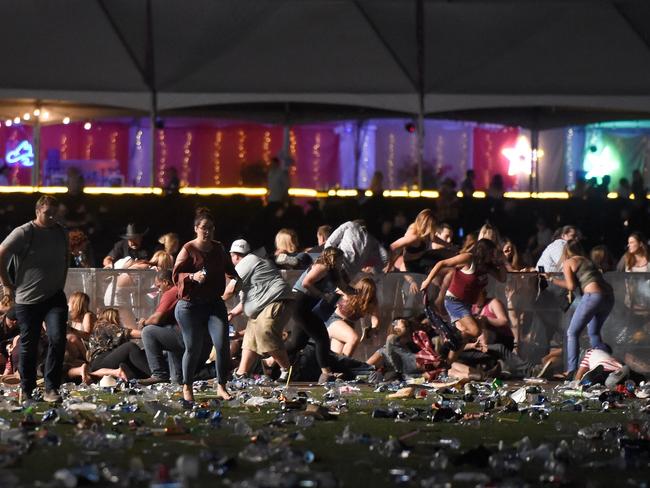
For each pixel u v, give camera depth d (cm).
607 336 3634
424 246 3875
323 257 3347
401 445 1988
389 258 3769
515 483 1655
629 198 6556
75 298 3409
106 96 7056
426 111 7194
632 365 3628
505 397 2806
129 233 4506
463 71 7231
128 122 9256
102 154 9244
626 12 7375
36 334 2775
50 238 2775
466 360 3462
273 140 9438
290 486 1602
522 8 7400
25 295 2764
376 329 3547
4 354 3344
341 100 7200
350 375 3403
